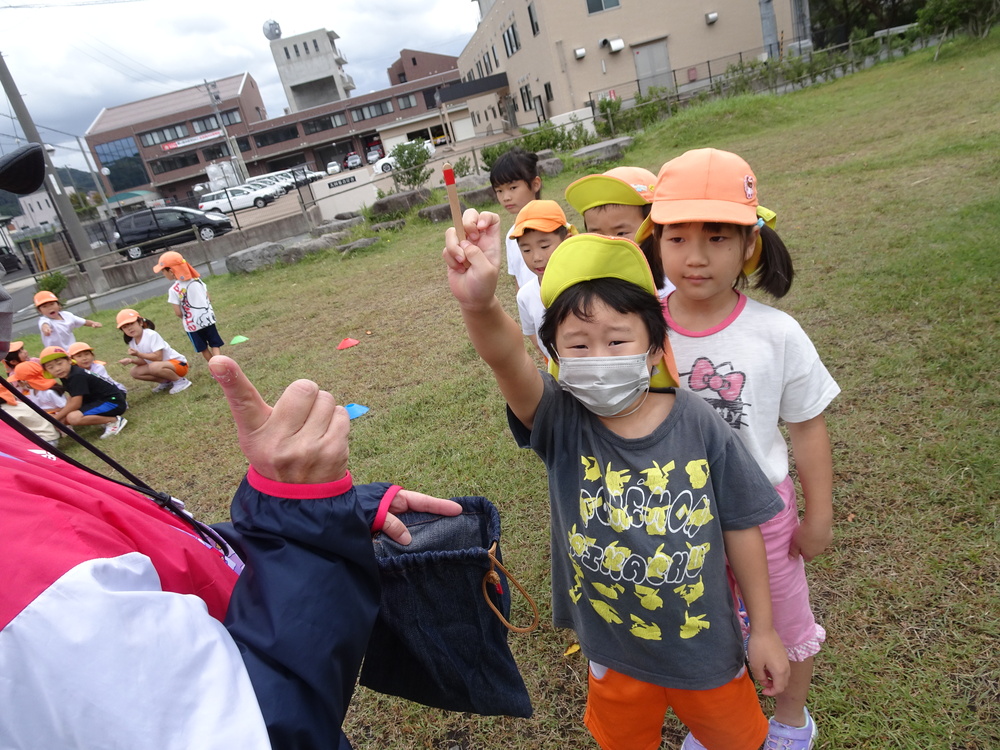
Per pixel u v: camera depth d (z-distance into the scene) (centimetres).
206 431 515
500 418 395
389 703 220
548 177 1363
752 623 139
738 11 2444
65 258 2412
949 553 225
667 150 1370
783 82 2005
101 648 68
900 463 271
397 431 408
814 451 154
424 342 585
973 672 187
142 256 1862
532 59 2733
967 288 396
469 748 199
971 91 1093
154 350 635
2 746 67
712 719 142
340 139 5525
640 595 130
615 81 2464
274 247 1221
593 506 131
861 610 213
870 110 1190
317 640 90
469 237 116
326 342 659
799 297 446
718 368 153
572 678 215
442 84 5528
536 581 258
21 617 67
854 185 702
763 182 818
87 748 67
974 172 635
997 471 252
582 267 120
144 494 106
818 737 180
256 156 5438
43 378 572
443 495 324
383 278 908
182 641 75
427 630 124
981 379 311
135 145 5325
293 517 95
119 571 75
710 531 129
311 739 86
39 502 76
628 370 119
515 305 614
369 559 103
